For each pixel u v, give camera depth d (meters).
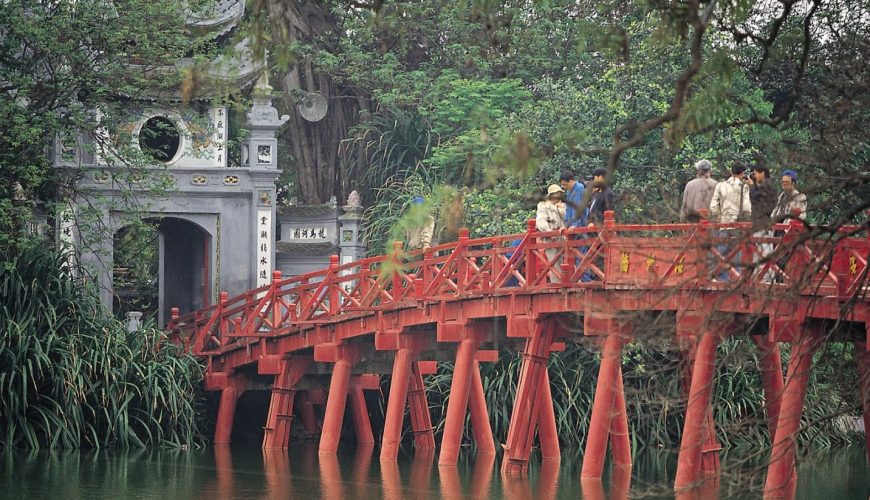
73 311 52.69
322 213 65.62
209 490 39.91
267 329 62.38
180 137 62.09
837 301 34.56
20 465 45.28
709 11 24.53
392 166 69.25
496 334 46.25
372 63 70.12
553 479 43.16
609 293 38.69
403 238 62.72
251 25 24.52
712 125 24.88
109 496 38.19
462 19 66.25
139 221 56.22
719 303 25.61
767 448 27.39
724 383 53.44
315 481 42.56
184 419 53.81
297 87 73.69
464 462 49.03
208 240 62.66
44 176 55.22
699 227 34.09
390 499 38.28
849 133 28.05
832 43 30.31
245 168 62.66
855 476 45.81
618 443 43.66
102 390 51.41
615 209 41.28
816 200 33.69
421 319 47.41
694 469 37.44
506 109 65.31
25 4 54.97
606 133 57.88
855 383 32.19
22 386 50.25
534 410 43.72
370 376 57.19
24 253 52.72
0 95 54.41
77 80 55.31
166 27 57.22
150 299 71.44
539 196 23.22
